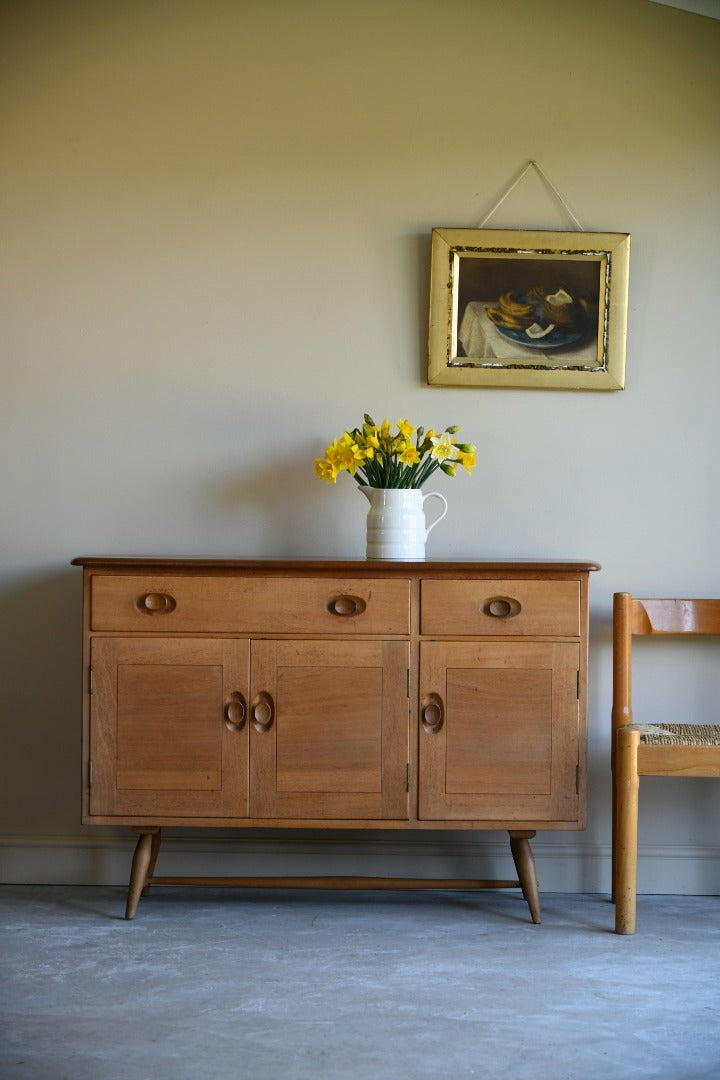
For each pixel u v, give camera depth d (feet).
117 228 10.24
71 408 10.27
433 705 8.86
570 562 8.93
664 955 8.37
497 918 9.25
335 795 8.85
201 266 10.25
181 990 7.59
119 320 10.26
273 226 10.23
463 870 10.13
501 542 10.26
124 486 10.29
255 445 10.28
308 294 10.25
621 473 10.25
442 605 8.85
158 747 8.86
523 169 10.24
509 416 10.25
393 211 10.22
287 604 8.86
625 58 10.22
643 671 10.24
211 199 10.23
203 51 10.23
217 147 10.23
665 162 10.22
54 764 10.23
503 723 8.85
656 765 8.83
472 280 10.11
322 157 10.23
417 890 10.09
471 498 10.26
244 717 8.86
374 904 9.64
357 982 7.77
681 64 10.20
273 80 10.23
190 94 10.23
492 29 10.23
